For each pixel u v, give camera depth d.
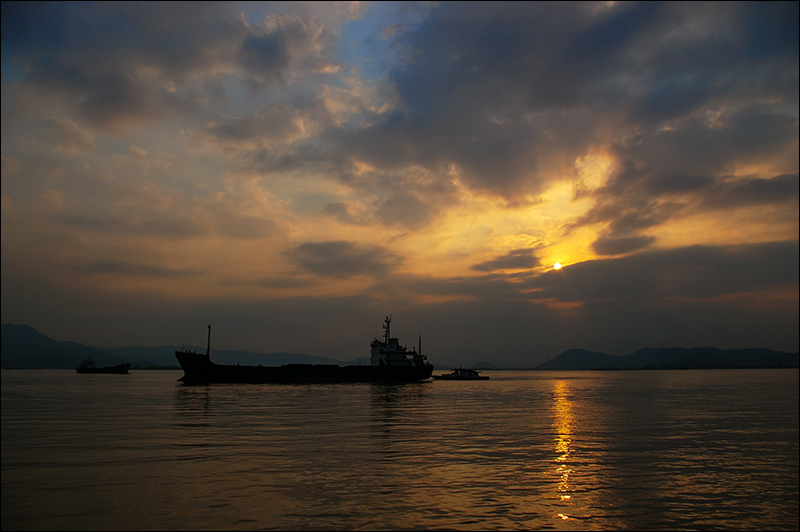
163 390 114.19
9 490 27.34
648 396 113.88
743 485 31.84
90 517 23.47
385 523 23.36
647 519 25.33
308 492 27.47
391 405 78.00
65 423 53.00
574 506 26.61
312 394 100.31
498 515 24.86
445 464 34.41
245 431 47.50
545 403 89.44
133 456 35.62
